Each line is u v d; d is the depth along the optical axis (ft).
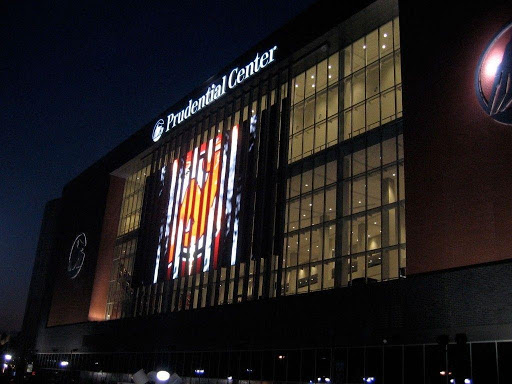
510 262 87.66
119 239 241.76
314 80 154.61
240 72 178.50
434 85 111.86
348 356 111.04
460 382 90.33
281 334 127.34
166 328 174.19
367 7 134.72
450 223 101.24
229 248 163.12
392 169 122.52
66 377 232.32
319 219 137.80
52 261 283.59
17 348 361.92
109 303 232.53
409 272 105.19
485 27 104.73
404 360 100.32
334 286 126.62
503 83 97.96
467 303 91.50
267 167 156.87
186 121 202.69
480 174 98.89
